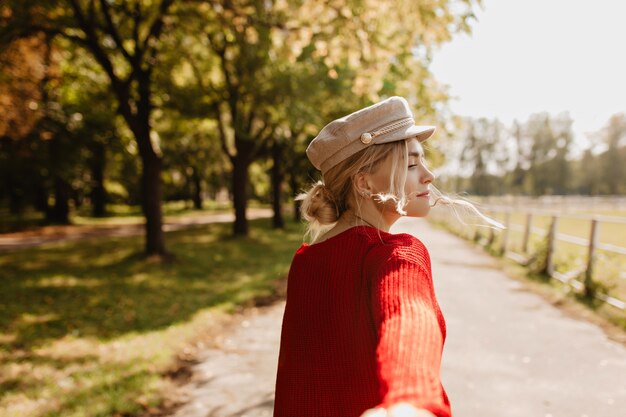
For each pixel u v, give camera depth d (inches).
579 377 155.4
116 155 983.6
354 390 33.9
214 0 261.4
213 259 427.2
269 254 470.6
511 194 3826.3
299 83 412.5
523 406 135.8
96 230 829.2
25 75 435.8
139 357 173.6
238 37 359.6
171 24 378.9
